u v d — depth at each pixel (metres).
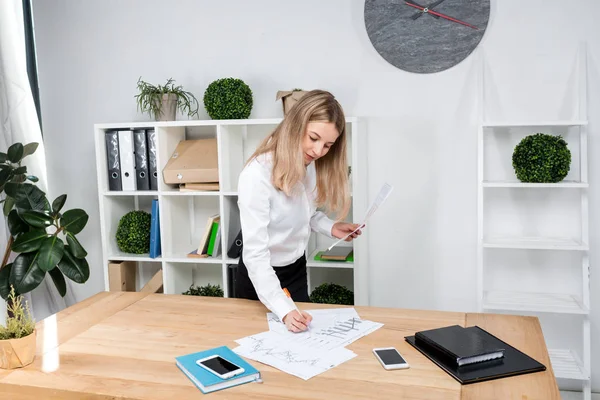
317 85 2.91
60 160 3.28
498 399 1.15
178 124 2.76
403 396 1.17
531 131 2.71
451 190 2.83
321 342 1.48
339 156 1.87
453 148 2.80
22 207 2.53
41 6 3.19
